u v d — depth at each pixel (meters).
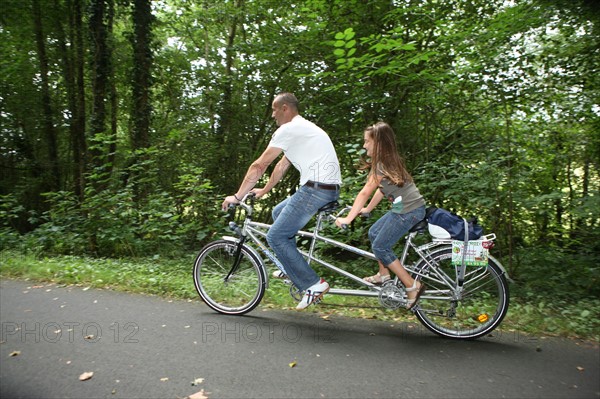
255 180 3.51
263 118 11.36
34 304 3.86
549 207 5.71
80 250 6.87
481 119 6.36
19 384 2.49
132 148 9.51
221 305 3.79
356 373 2.71
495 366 2.84
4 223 8.12
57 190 12.40
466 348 3.12
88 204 7.10
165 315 3.65
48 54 11.81
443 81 6.48
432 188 5.80
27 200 11.99
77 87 11.61
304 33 8.30
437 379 2.65
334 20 7.64
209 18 11.09
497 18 6.00
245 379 2.61
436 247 3.46
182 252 7.01
